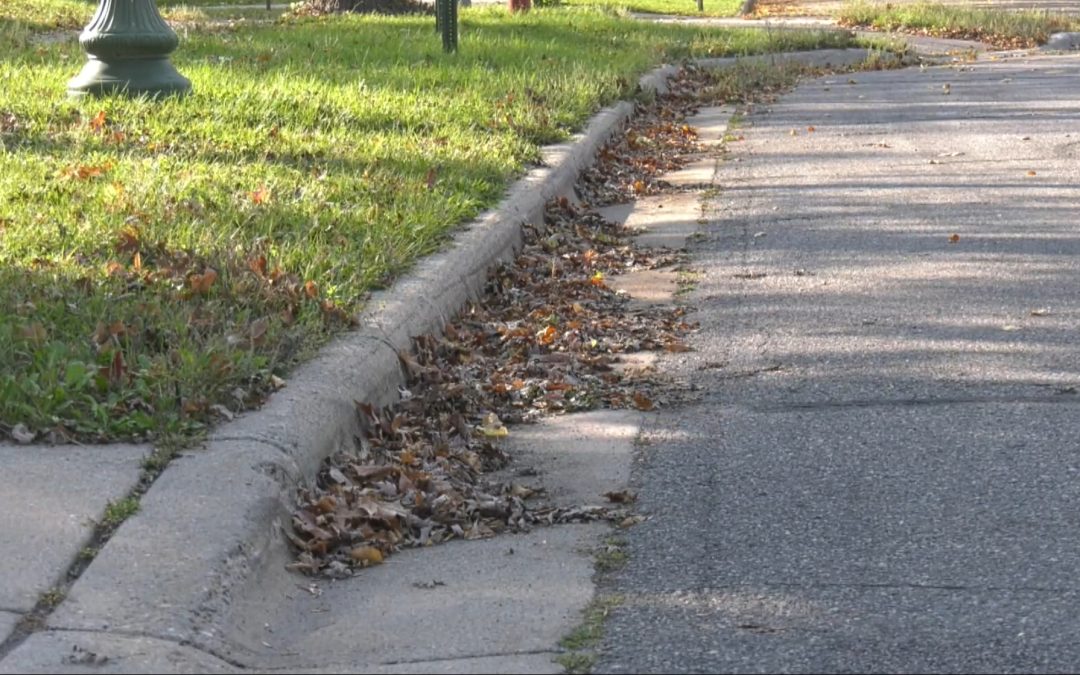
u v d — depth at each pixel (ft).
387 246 26.05
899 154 44.01
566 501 18.16
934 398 21.40
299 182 31.30
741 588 15.23
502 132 40.06
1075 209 35.24
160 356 19.57
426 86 47.50
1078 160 42.11
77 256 24.47
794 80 65.16
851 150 45.16
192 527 15.28
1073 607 14.52
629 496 17.98
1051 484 17.88
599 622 14.47
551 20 76.13
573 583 15.51
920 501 17.48
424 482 18.31
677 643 13.96
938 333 24.93
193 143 35.27
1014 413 20.59
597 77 52.70
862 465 18.76
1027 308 26.48
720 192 38.91
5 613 13.50
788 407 21.30
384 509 17.21
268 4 88.17
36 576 14.16
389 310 23.04
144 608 13.84
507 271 28.71
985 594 14.88
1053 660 13.46
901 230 33.32
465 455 19.52
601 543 16.65
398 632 14.40
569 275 29.78
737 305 27.35
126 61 40.93
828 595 14.98
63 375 19.08
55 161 32.17
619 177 41.04
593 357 24.12
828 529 16.72
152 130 36.29
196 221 26.71
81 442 17.46
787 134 49.11
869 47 75.46
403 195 30.42
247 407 18.44
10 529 15.05
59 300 21.91
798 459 19.08
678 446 19.88
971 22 86.69
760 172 41.83
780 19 97.96
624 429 20.72
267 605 14.98
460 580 15.74
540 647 13.91
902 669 13.34
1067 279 28.53
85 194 28.86
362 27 67.15
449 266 26.16
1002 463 18.65
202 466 16.62
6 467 16.58
